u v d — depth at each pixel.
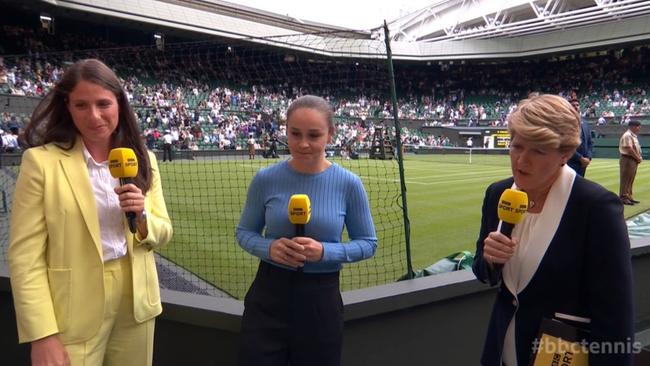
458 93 45.69
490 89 46.22
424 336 2.34
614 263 1.26
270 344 1.66
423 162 23.02
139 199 1.57
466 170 17.86
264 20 34.84
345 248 1.66
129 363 1.70
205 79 29.77
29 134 1.57
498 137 33.25
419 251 5.25
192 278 4.25
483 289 2.46
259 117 25.05
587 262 1.31
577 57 42.19
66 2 24.78
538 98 1.34
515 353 1.45
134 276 1.65
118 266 1.64
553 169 1.32
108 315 1.61
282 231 1.69
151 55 28.44
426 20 46.41
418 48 42.47
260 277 1.75
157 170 1.87
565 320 1.35
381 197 9.65
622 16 33.44
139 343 1.71
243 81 29.17
